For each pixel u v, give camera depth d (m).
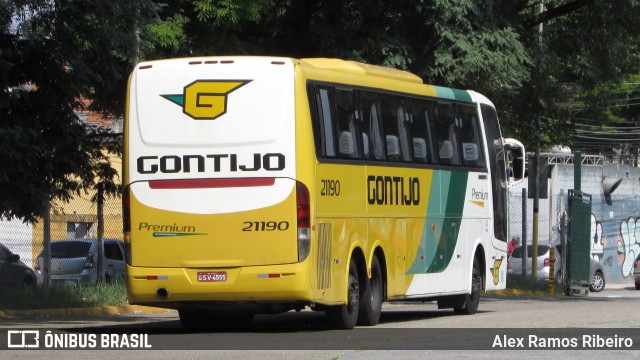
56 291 29.48
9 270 37.91
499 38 35.62
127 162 20.73
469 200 28.19
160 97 20.66
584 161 79.81
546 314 27.36
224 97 20.41
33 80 25.73
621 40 42.31
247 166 20.27
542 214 65.56
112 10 25.27
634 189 74.38
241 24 36.34
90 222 46.78
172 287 20.38
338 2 36.59
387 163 23.83
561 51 42.69
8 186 24.86
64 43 25.28
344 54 35.84
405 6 35.88
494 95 40.28
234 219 20.22
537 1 40.41
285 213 20.11
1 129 24.08
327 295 20.89
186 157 20.45
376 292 23.25
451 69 35.66
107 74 27.23
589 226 49.06
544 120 46.91
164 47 32.03
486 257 29.31
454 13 34.66
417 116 25.52
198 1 31.61
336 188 21.45
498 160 30.36
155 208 20.52
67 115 26.11
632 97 85.88
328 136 21.34
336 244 21.34
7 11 24.17
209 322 22.94
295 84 20.41
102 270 33.12
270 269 20.08
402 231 24.47
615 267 68.38
